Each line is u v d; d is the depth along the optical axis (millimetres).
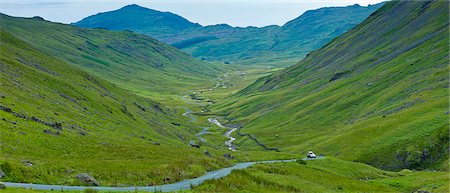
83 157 87250
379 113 182125
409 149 131375
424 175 101875
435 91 174000
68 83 182500
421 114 153250
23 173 56781
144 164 80938
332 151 153875
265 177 76250
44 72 187500
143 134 159500
